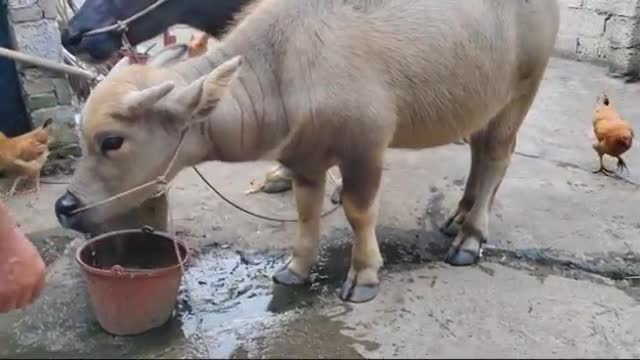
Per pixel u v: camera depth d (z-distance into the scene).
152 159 2.50
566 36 5.46
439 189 3.53
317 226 2.88
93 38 3.20
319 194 2.82
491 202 3.09
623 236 3.19
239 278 2.95
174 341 2.62
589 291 2.87
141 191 2.54
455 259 3.00
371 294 2.80
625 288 2.90
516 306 2.78
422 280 2.91
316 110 2.57
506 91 2.89
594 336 2.64
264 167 3.77
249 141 2.60
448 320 2.70
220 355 2.56
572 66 5.30
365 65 2.59
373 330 2.66
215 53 2.61
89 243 2.69
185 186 3.59
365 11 2.61
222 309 2.78
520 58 2.87
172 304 2.68
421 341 2.60
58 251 3.13
